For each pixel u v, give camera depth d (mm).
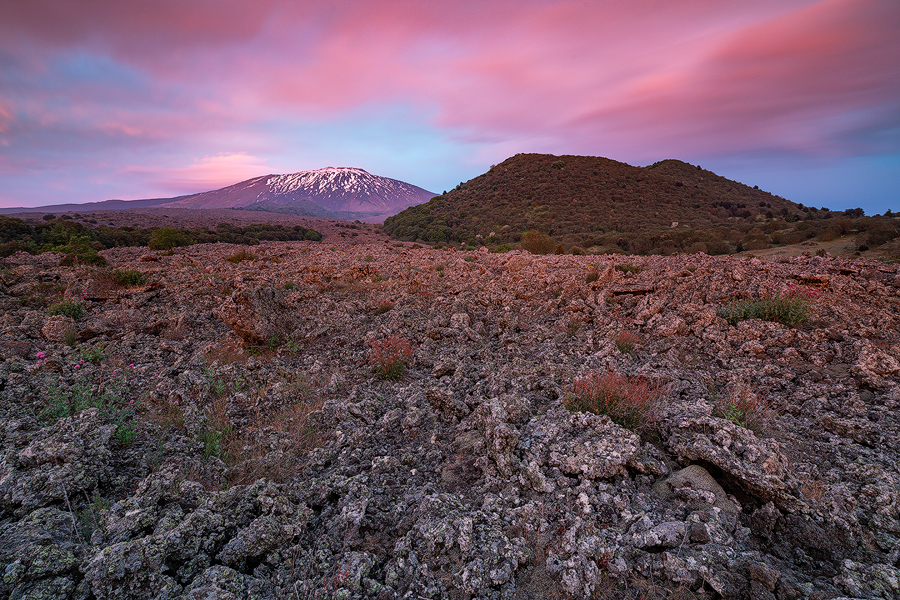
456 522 3463
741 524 3479
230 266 27750
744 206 150250
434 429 5598
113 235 58531
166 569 3061
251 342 9641
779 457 4023
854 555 3080
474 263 28438
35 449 4105
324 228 129250
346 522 3707
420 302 14516
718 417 4941
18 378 6543
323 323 11320
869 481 3852
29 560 2865
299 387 7176
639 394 5211
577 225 115062
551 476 4070
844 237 55875
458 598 2941
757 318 9078
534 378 6617
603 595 2861
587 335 9523
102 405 5574
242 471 4609
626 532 3387
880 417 5000
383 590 2990
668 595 2865
